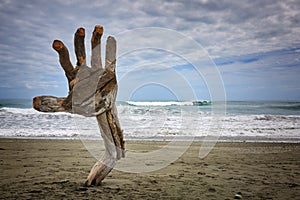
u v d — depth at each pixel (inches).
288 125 518.6
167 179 157.6
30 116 557.3
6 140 344.8
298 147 311.4
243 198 124.1
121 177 159.3
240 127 493.0
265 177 169.0
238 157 245.8
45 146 297.3
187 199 120.0
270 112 866.1
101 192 126.3
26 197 117.4
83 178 154.9
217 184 148.7
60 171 175.2
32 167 188.2
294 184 151.7
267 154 264.4
